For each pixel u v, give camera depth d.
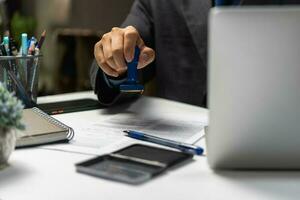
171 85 1.20
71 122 0.81
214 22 0.49
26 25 1.83
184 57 1.17
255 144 0.53
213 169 0.55
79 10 1.92
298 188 0.50
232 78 0.51
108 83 0.91
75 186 0.50
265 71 0.50
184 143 0.66
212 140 0.54
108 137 0.70
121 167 0.54
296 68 0.50
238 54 0.50
